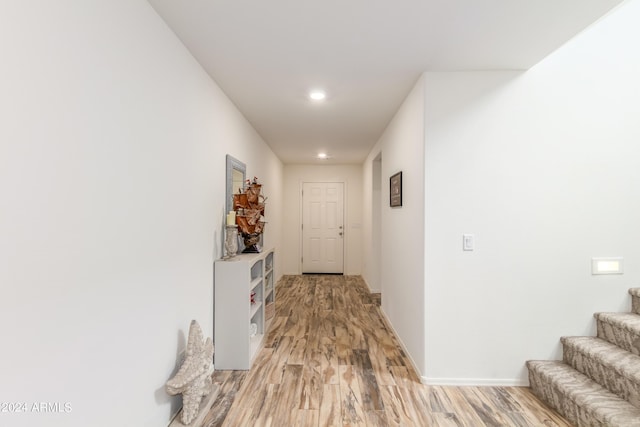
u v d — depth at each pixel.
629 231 2.29
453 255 2.34
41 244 0.97
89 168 1.18
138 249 1.50
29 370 0.94
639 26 2.28
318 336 3.25
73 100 1.10
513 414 1.97
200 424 1.84
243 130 3.35
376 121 3.57
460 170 2.33
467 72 2.33
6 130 0.87
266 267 3.78
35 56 0.95
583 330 2.30
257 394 2.17
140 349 1.51
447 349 2.34
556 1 1.56
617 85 2.29
